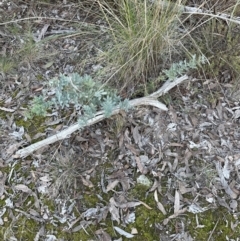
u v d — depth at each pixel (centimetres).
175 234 212
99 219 215
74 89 222
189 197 220
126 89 241
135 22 240
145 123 236
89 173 226
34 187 223
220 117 240
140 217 215
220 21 250
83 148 231
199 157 229
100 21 271
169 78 233
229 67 251
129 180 224
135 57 238
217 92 247
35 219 216
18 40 267
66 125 238
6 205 220
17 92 250
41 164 228
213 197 220
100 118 230
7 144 234
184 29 255
